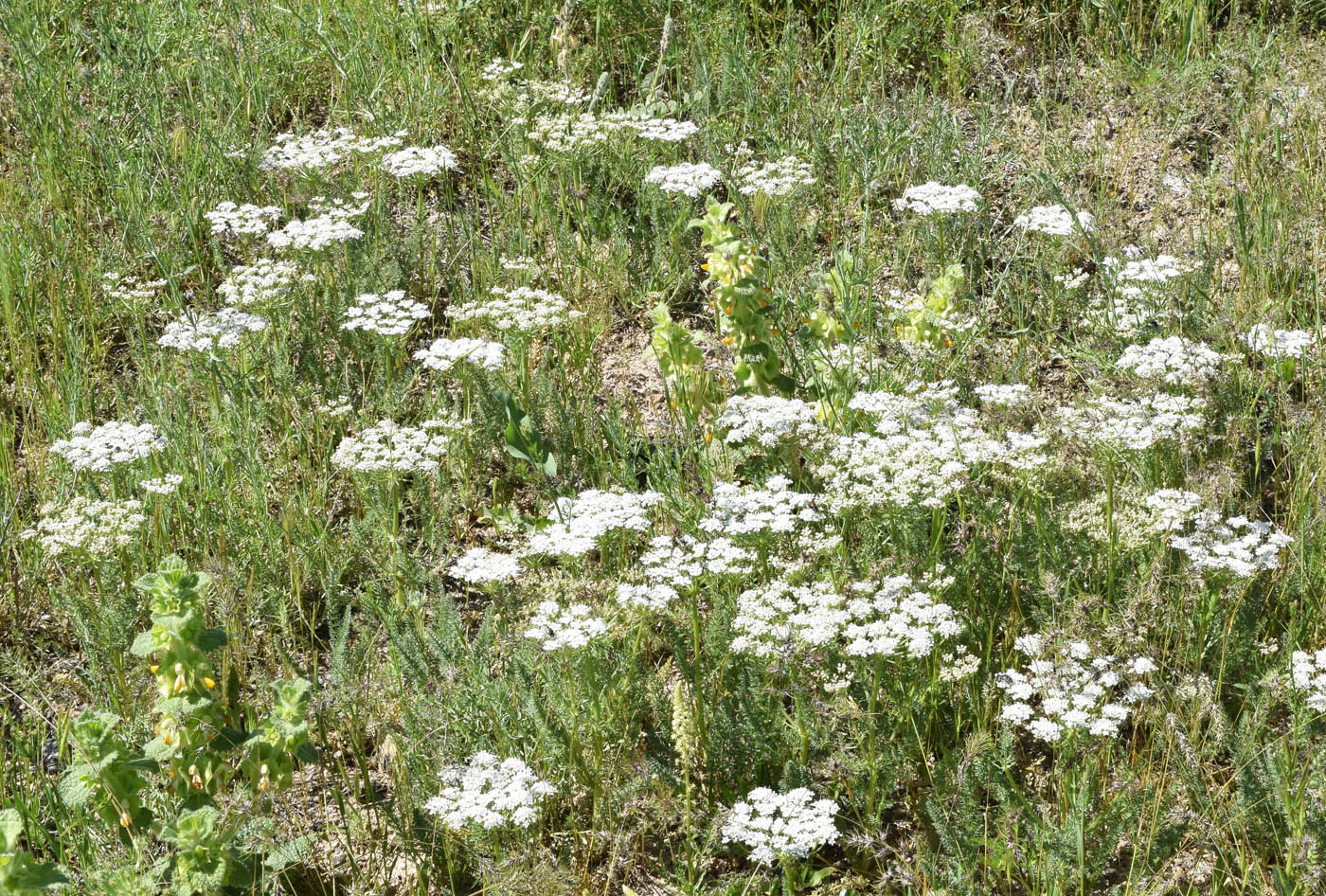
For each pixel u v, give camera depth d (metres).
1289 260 5.85
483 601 4.45
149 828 3.13
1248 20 7.64
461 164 6.96
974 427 4.55
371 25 7.41
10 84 6.88
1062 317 5.84
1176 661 3.92
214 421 4.83
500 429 5.00
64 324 5.51
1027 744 3.88
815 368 5.04
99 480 4.65
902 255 6.19
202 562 4.28
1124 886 3.26
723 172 6.43
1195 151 6.86
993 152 6.97
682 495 4.53
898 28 7.43
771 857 3.03
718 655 3.79
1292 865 3.19
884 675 3.72
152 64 6.91
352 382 5.39
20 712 3.91
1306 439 4.75
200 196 6.35
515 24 7.53
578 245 6.08
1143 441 4.04
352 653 3.83
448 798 3.15
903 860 3.38
